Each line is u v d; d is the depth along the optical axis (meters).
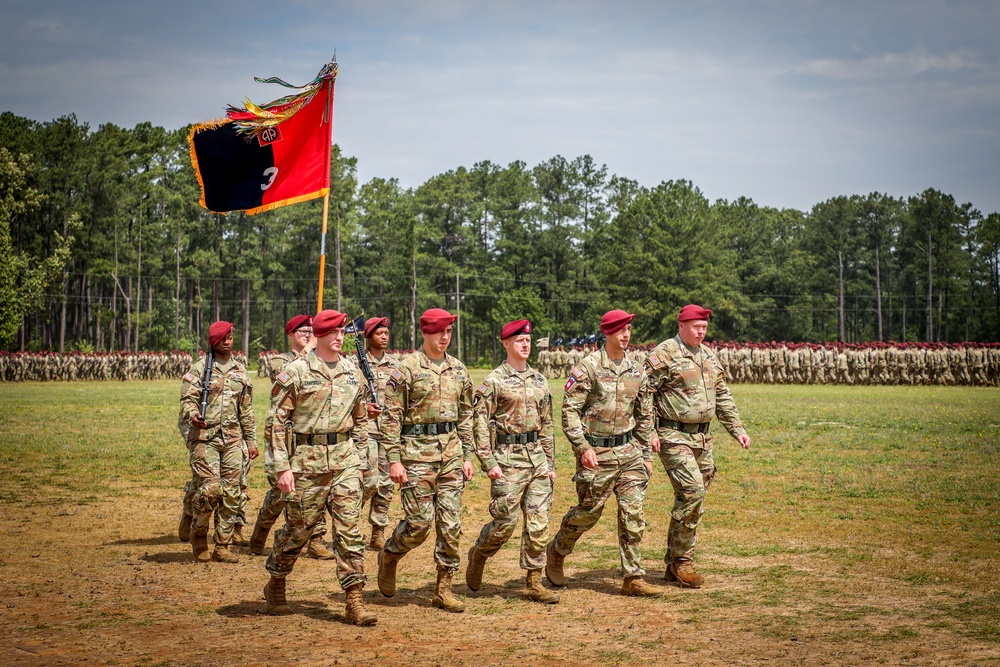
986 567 8.05
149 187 93.31
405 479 7.03
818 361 39.78
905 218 110.06
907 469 13.89
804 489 12.33
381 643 6.07
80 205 86.44
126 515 11.37
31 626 6.47
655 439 7.70
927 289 111.25
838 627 6.24
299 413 6.89
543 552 7.32
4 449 17.86
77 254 86.75
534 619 6.68
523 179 104.44
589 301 100.06
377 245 107.19
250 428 9.38
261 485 14.08
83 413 26.64
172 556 9.08
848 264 113.00
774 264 111.12
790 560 8.47
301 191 11.55
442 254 106.88
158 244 98.00
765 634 6.11
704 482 7.76
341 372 7.07
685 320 7.80
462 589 7.73
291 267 106.56
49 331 93.31
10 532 10.22
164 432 21.17
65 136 86.62
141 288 98.69
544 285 102.94
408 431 7.14
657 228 87.75
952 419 21.17
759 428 19.98
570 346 49.56
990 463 14.46
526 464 7.37
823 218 112.25
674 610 6.86
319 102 11.56
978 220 111.88
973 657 5.52
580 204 105.94
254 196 11.73
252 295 106.56
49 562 8.71
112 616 6.78
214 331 9.06
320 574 8.40
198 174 11.73
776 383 40.28
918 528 9.80
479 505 12.06
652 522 10.59
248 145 11.67
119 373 54.00
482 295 98.00
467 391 7.30
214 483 8.81
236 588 7.78
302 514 6.84
